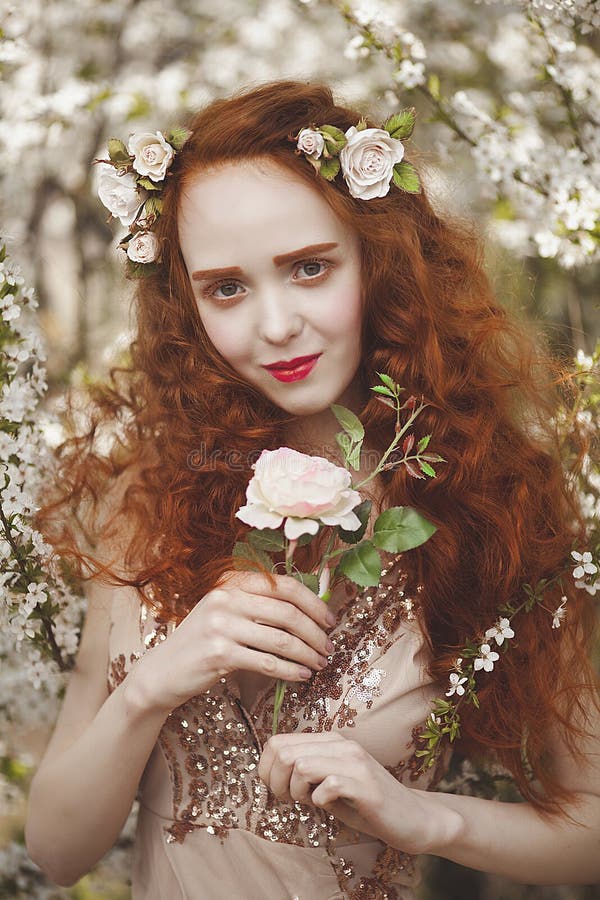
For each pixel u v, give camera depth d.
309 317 1.13
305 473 0.99
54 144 2.82
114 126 2.85
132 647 1.29
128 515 1.41
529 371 1.44
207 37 3.00
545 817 1.25
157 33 2.98
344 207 1.13
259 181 1.11
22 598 1.46
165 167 1.16
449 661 1.24
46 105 2.63
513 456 1.33
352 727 1.21
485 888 2.12
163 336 1.34
